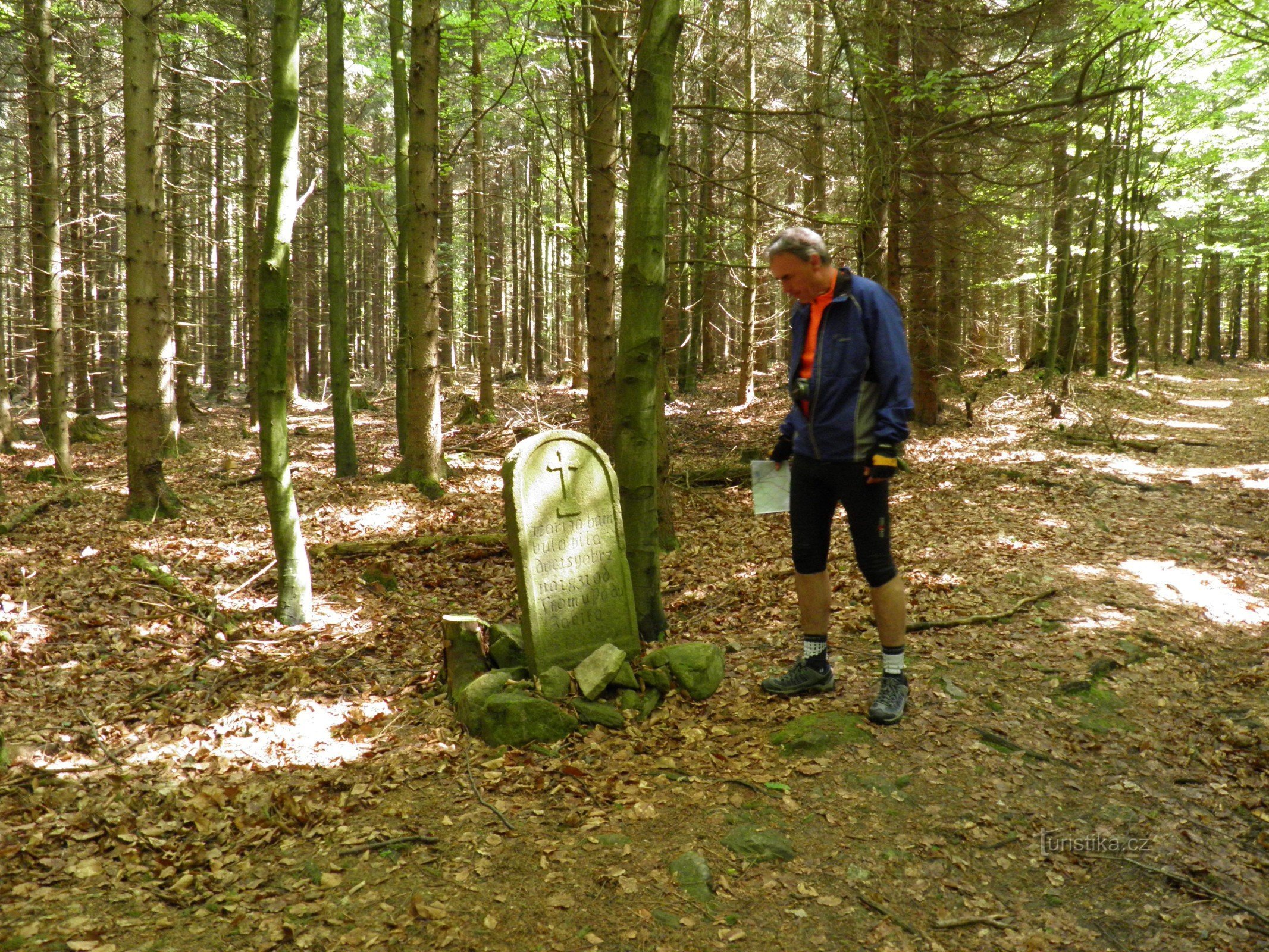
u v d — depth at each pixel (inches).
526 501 158.9
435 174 450.3
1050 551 270.5
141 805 135.9
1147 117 689.6
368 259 1347.2
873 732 144.8
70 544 325.7
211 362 985.5
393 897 107.7
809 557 154.3
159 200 531.5
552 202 1074.1
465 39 493.0
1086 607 211.5
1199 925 102.2
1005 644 185.2
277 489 236.7
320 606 264.2
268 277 223.6
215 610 246.1
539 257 1136.8
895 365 137.2
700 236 605.0
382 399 1015.0
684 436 623.2
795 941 99.1
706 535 349.7
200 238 701.3
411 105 438.9
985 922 102.7
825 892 107.3
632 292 176.9
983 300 870.4
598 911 104.0
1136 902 106.4
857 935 100.2
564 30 317.1
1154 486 392.5
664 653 168.9
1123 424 570.3
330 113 489.4
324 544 339.6
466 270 1259.2
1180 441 522.6
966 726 147.3
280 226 219.0
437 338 472.1
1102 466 444.8
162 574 276.5
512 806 128.5
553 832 121.2
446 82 596.4
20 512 378.6
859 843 116.9
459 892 108.0
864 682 165.5
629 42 312.2
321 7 663.1
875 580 146.6
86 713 172.6
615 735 149.6
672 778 134.2
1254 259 999.0
